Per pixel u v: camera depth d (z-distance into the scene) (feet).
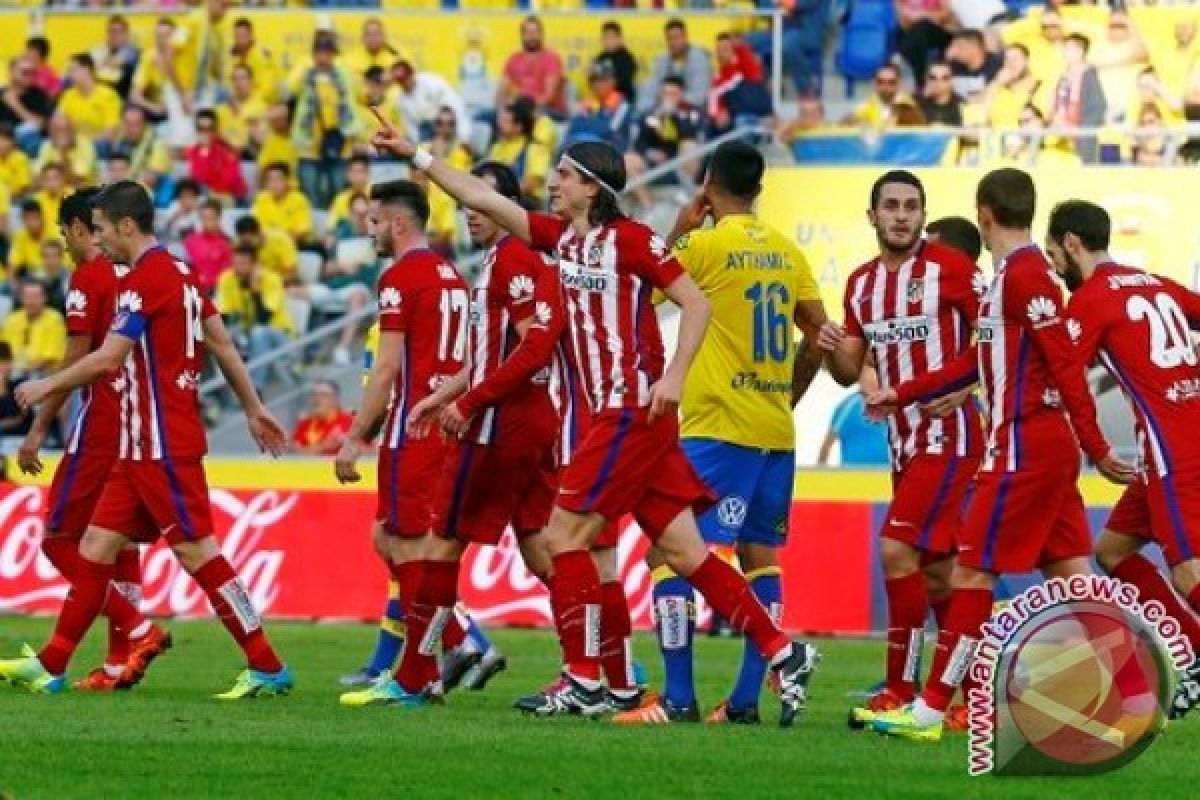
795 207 242.58
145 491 132.57
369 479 213.46
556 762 103.40
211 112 257.55
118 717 122.42
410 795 93.91
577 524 118.62
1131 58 259.80
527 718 123.34
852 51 266.16
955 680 115.85
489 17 266.16
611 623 126.31
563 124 257.75
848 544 207.21
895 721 115.85
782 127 250.98
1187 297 127.95
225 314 247.09
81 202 140.87
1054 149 249.55
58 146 261.24
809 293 126.82
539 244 120.37
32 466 143.23
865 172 241.35
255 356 246.88
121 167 261.03
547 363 122.42
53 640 137.08
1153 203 240.12
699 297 114.73
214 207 250.98
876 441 227.61
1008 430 116.26
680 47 257.14
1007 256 115.75
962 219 141.59
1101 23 261.03
